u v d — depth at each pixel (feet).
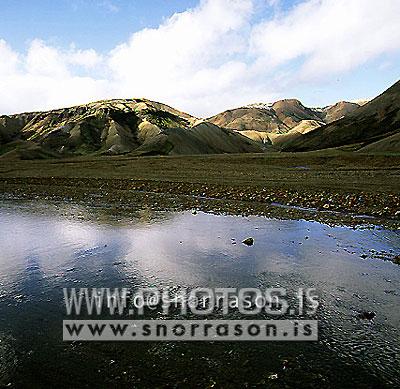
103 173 187.42
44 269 49.32
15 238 65.41
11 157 555.69
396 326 33.50
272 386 25.80
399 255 52.34
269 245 58.59
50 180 165.27
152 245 59.82
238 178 150.10
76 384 26.22
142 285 43.45
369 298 39.09
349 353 29.58
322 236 63.21
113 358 29.19
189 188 127.95
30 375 27.27
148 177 163.22
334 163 224.53
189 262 51.19
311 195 102.42
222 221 77.30
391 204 85.10
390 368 27.66
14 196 121.60
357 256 52.37
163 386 25.89
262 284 43.19
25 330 33.47
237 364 28.32
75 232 69.26
